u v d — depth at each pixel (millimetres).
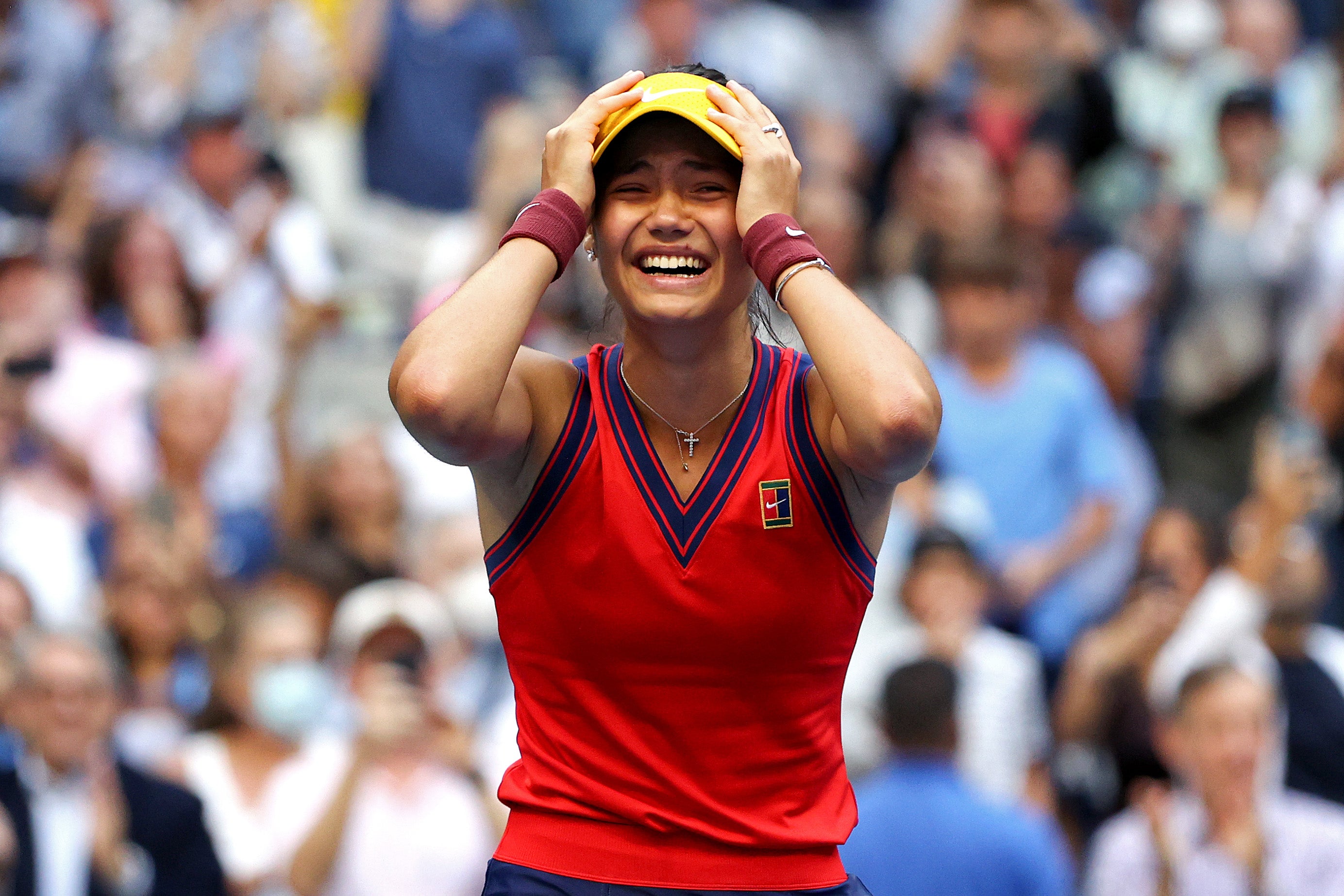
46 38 33656
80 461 24719
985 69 31859
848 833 10320
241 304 28391
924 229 29906
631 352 10039
